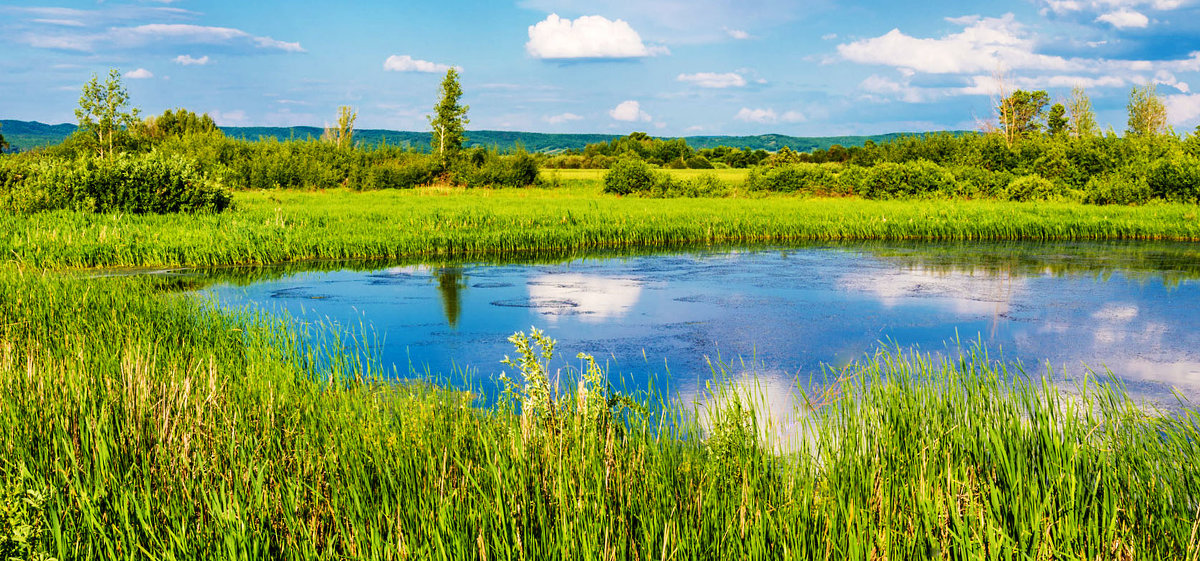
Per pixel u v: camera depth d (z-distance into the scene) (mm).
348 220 25438
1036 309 13172
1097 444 5156
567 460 4629
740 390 8234
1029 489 4285
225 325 9656
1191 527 4082
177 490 4422
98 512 4062
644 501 4340
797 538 3998
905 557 3953
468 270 18141
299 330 10602
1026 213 29438
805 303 13797
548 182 57219
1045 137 61688
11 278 11594
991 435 5059
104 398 5660
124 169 25031
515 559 3842
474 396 7457
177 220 23234
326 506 4371
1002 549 3914
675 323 12016
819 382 8555
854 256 21062
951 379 6887
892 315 12680
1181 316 12523
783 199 42188
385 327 11570
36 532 3732
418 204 35344
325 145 65188
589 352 10109
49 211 23469
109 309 9984
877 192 42750
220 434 5098
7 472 4262
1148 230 25531
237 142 63656
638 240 24469
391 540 3895
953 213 29016
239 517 3967
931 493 4391
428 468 4633
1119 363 9539
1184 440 5348
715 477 4625
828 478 4738
